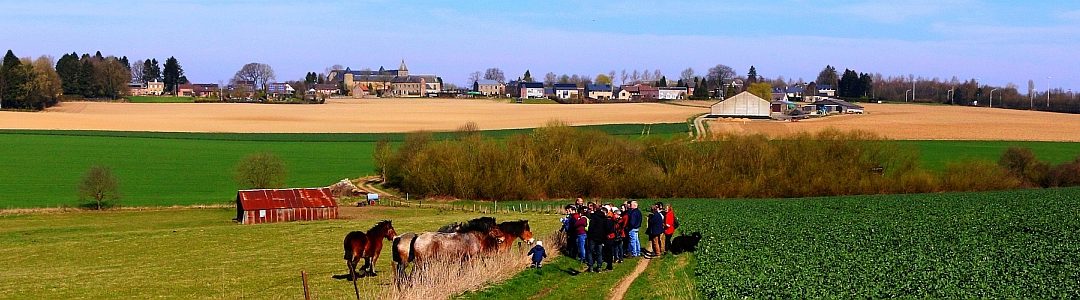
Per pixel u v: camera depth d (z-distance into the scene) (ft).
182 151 353.51
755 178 272.72
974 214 160.97
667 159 284.00
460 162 272.72
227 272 111.65
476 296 79.41
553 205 237.86
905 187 269.64
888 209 179.63
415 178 274.57
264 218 210.79
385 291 83.97
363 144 382.22
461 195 267.80
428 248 88.69
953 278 88.38
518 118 518.37
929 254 106.52
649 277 92.48
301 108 637.30
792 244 116.47
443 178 270.05
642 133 384.47
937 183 271.69
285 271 110.11
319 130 440.04
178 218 219.20
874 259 102.27
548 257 102.17
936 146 354.95
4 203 239.09
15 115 476.13
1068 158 315.58
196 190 271.49
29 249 150.51
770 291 81.20
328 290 90.48
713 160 280.10
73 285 103.55
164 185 280.10
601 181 269.23
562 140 280.51
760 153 277.64
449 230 92.79
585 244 98.58
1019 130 416.05
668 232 110.01
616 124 438.40
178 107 631.97
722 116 509.76
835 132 295.48
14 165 308.40
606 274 94.17
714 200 243.40
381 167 301.43
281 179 272.10
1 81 538.88
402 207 245.65
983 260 101.30
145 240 157.48
